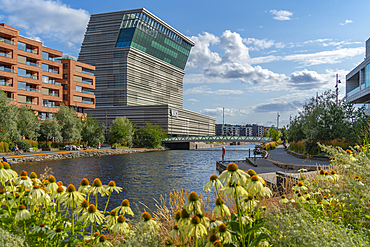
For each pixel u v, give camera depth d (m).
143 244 2.93
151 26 124.19
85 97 74.94
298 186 4.65
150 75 127.19
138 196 19.31
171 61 144.62
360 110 29.91
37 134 50.25
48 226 3.39
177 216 2.91
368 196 3.61
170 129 117.31
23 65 54.06
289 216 2.92
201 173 32.34
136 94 117.62
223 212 2.81
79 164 38.34
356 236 2.92
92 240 3.45
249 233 2.80
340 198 3.88
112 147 72.06
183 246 2.92
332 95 34.84
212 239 2.70
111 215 3.49
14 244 2.84
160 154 67.19
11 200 3.77
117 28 113.56
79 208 3.54
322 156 28.86
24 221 3.51
